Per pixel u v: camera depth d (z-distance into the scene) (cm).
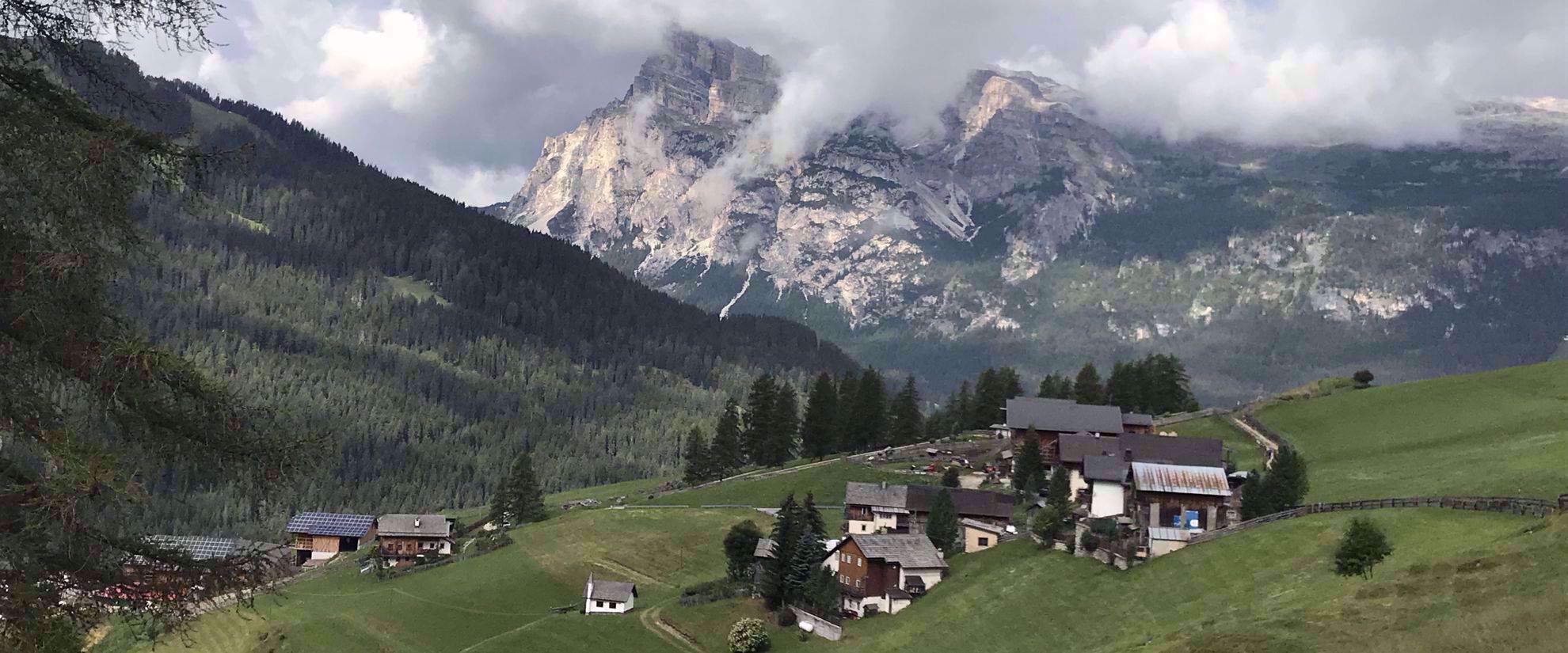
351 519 18375
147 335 2361
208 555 2459
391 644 11600
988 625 9350
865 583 10756
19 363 2155
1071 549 10562
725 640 10650
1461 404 15538
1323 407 17388
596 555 14412
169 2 2323
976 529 11869
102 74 2327
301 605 13138
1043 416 17250
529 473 17600
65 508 2000
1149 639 7844
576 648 10688
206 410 2330
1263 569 8656
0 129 2120
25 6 2230
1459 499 8812
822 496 16600
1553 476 9900
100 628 2284
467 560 14938
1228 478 12794
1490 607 5806
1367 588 6925
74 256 2098
